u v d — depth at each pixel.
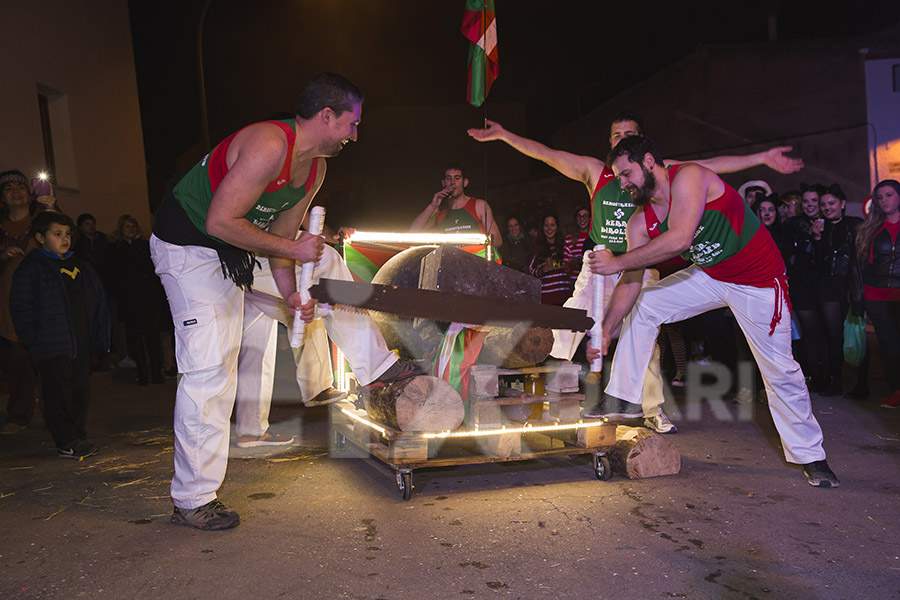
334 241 4.97
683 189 3.65
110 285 8.79
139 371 8.32
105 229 11.66
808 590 2.77
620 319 4.11
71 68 10.79
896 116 15.36
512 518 3.54
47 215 4.98
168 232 3.37
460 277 3.83
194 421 3.45
